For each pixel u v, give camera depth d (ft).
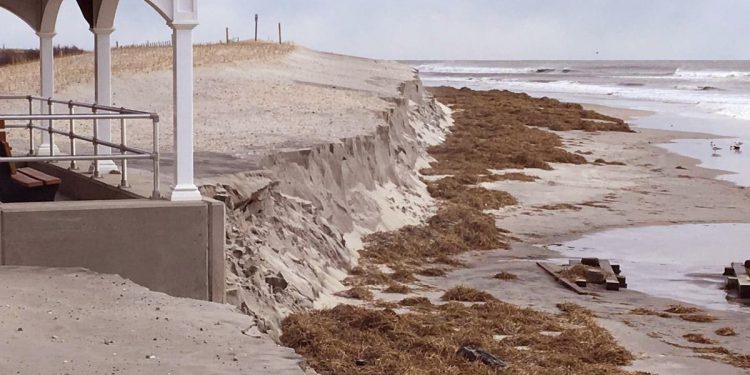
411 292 57.36
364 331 44.88
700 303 58.39
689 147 146.41
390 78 173.88
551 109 186.70
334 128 90.27
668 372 43.19
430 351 42.57
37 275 34.83
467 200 89.35
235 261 45.60
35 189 49.90
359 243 68.54
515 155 118.11
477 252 72.23
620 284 62.39
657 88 364.17
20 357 25.26
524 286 61.41
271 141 76.59
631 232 81.20
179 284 38.04
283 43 249.14
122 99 121.70
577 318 52.08
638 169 119.44
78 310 30.53
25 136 79.10
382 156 87.86
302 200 62.64
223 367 25.49
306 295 50.16
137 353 26.43
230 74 147.13
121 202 37.96
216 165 60.18
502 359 42.80
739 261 70.38
